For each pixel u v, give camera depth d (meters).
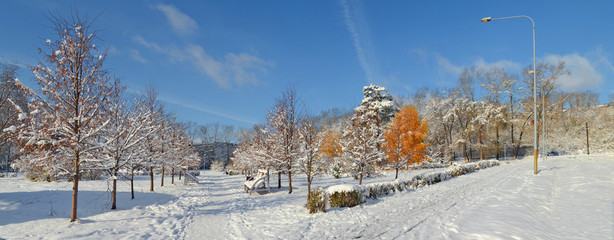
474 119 45.91
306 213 10.23
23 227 8.02
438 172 19.39
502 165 32.72
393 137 24.88
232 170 42.41
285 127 17.34
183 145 25.23
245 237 7.52
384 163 23.50
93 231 7.81
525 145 51.03
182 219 9.73
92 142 9.29
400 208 10.63
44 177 20.94
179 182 27.14
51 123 8.73
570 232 6.88
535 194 12.02
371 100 34.56
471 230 7.04
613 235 6.30
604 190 11.75
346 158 19.42
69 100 9.27
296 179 25.14
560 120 55.97
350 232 7.70
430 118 45.56
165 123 19.44
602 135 51.22
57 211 10.03
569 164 25.89
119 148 11.15
